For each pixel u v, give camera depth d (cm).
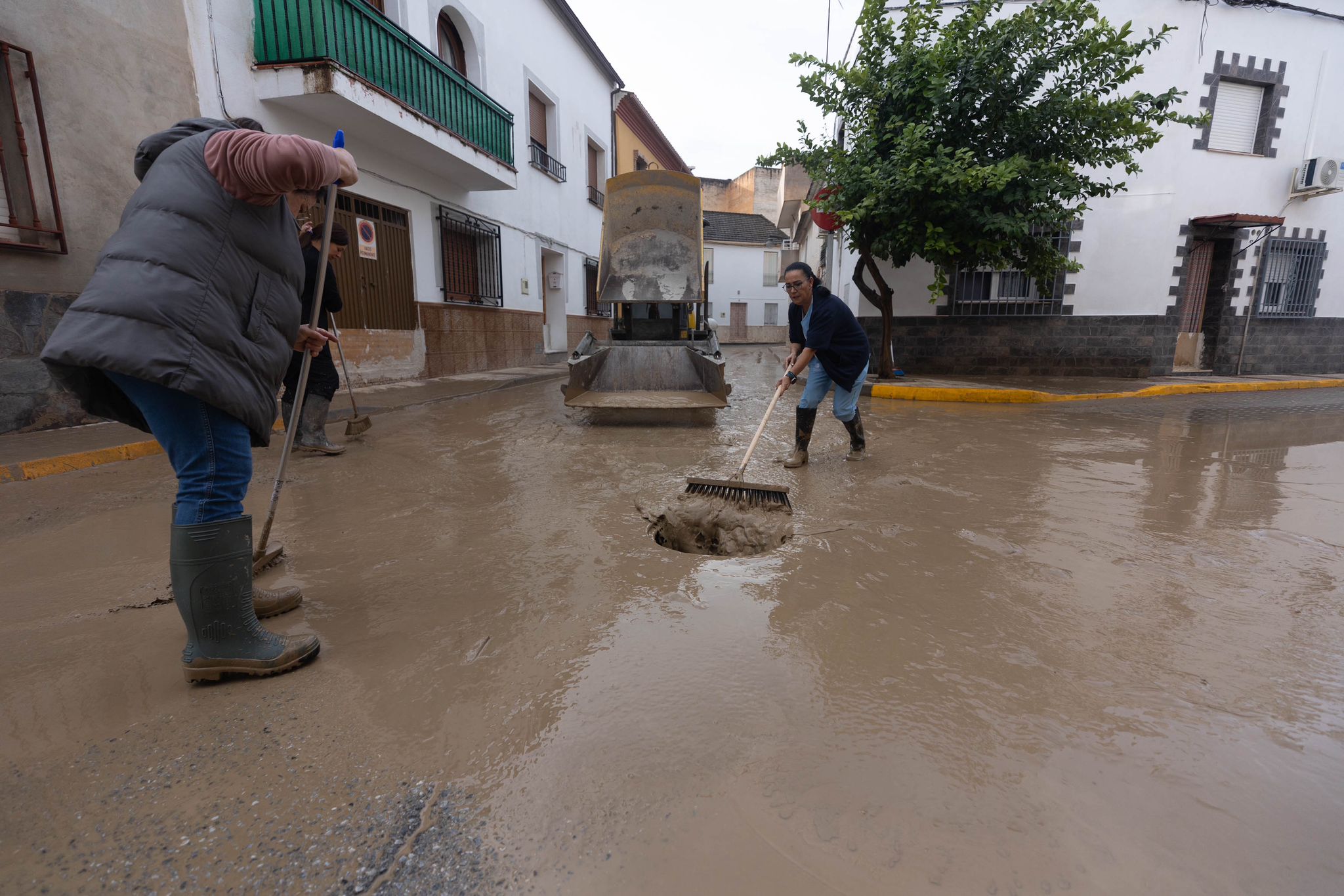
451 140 913
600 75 1705
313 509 339
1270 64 1089
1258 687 176
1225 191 1111
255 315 176
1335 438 586
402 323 973
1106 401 877
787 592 235
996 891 110
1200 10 1049
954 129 848
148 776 139
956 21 836
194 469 170
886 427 638
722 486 352
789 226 2567
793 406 792
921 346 1148
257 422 178
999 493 384
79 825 125
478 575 249
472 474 420
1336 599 234
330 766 142
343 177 189
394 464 447
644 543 286
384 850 119
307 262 443
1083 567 264
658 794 132
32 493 370
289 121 739
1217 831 124
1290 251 1167
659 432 594
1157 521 331
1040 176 795
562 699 166
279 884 112
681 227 824
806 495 376
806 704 165
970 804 130
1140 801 132
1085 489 398
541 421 652
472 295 1163
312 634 191
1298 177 1120
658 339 863
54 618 214
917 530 311
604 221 821
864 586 241
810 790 133
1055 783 137
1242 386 1010
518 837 122
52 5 508
